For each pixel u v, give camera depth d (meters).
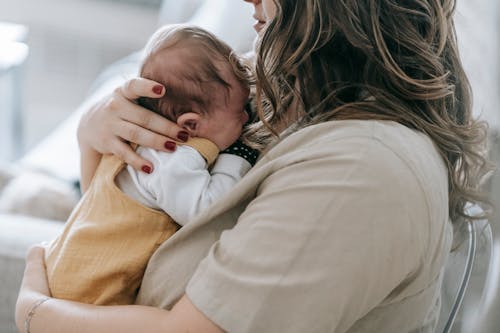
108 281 0.92
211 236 0.84
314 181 0.74
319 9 0.82
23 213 1.61
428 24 0.87
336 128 0.79
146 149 0.94
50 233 1.30
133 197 0.94
